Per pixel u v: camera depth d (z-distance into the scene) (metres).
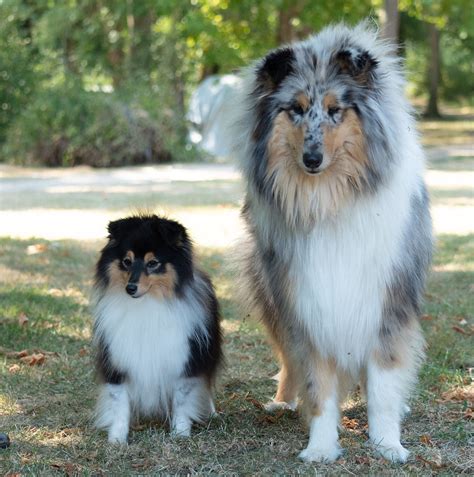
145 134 23.62
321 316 4.78
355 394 6.10
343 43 4.73
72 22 29.03
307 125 4.50
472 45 44.16
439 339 7.25
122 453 5.00
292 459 4.91
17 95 26.05
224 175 20.39
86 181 19.69
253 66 5.04
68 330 7.74
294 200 4.68
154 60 27.33
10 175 21.25
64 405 5.92
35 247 11.22
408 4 26.80
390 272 4.80
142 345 5.27
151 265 5.20
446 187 17.22
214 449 5.06
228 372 6.68
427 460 4.79
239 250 5.78
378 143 4.62
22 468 4.76
